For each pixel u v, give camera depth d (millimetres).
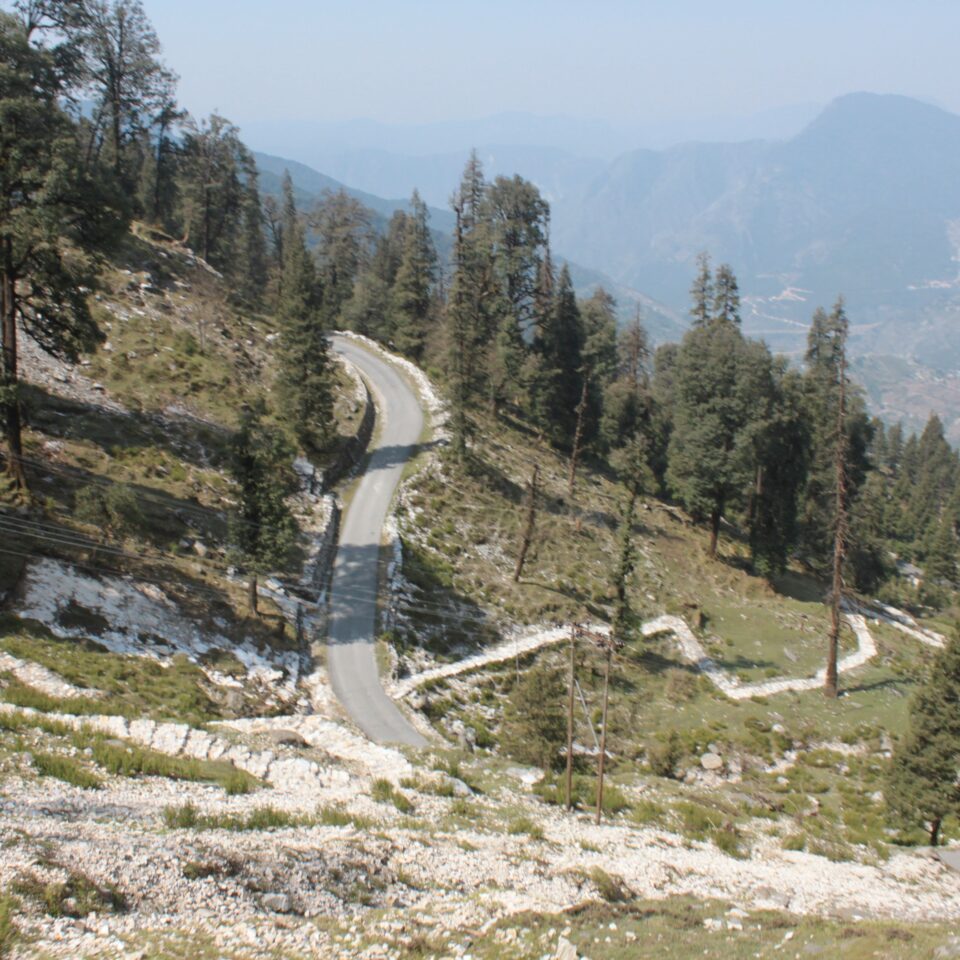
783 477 77250
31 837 15000
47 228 35375
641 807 33375
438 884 19234
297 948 13898
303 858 17969
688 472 75812
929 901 27125
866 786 45188
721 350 73500
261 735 29766
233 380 66812
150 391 59500
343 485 65062
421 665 48625
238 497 44500
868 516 94625
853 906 24484
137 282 72562
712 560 76812
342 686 43719
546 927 16859
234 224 104750
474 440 76688
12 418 40719
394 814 24484
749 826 34969
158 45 81500
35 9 60469
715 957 15828
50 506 41562
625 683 54844
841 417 60500
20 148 35750
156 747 25406
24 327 40469
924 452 187125
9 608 34031
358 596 52000
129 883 14391
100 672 32094
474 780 32031
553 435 89125
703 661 60094
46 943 11836
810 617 71438
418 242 99688
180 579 43594
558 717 40906
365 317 108625
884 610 88000
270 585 48719
